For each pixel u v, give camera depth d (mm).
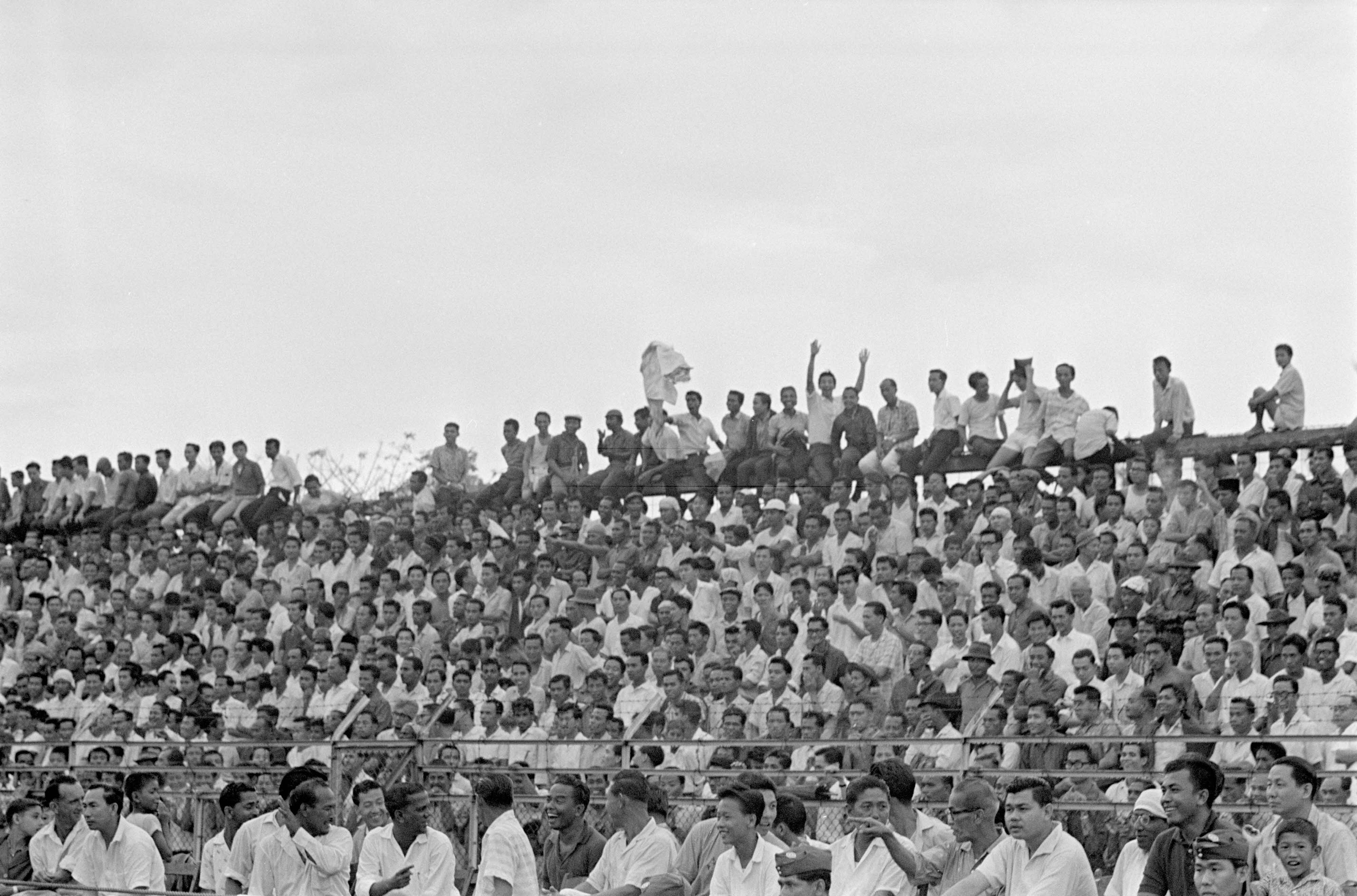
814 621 17375
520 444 23578
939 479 20328
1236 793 13281
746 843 10562
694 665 18328
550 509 22938
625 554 21656
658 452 22516
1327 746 13516
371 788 12414
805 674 16812
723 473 21984
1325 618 15781
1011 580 17266
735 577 20281
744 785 10969
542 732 17031
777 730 15844
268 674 20469
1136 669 15547
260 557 25500
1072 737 13234
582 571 21266
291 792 11648
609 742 14750
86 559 27078
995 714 14930
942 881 10008
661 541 21547
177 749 17391
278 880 11633
